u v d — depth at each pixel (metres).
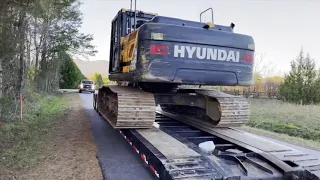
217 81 5.20
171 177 3.11
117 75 6.85
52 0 8.71
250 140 4.77
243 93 24.03
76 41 23.80
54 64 24.83
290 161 3.74
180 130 5.86
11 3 6.65
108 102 7.39
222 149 4.54
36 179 4.20
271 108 15.75
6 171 4.54
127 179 4.30
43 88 21.72
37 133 7.70
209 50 5.12
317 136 9.13
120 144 6.53
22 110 10.50
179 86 6.89
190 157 3.69
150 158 4.05
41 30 13.72
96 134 7.66
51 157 5.34
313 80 21.38
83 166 4.85
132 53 5.33
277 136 8.76
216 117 5.66
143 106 5.09
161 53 4.81
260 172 3.47
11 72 10.77
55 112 12.55
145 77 4.77
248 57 5.47
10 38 7.82
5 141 6.56
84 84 31.38
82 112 12.62
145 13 7.11
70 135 7.48
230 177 3.11
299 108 15.38
